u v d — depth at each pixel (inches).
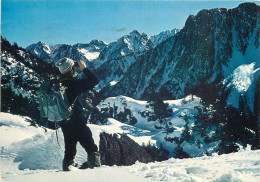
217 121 2573.8
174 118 3353.8
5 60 2849.4
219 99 2942.9
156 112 3715.6
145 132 3361.2
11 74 2447.1
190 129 2758.4
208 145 2488.9
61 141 786.8
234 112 2288.4
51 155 734.5
